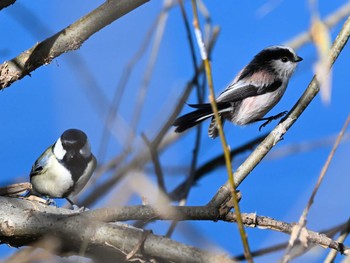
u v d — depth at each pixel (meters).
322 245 5.98
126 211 5.93
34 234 6.01
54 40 6.55
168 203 5.89
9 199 6.28
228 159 4.27
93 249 5.99
